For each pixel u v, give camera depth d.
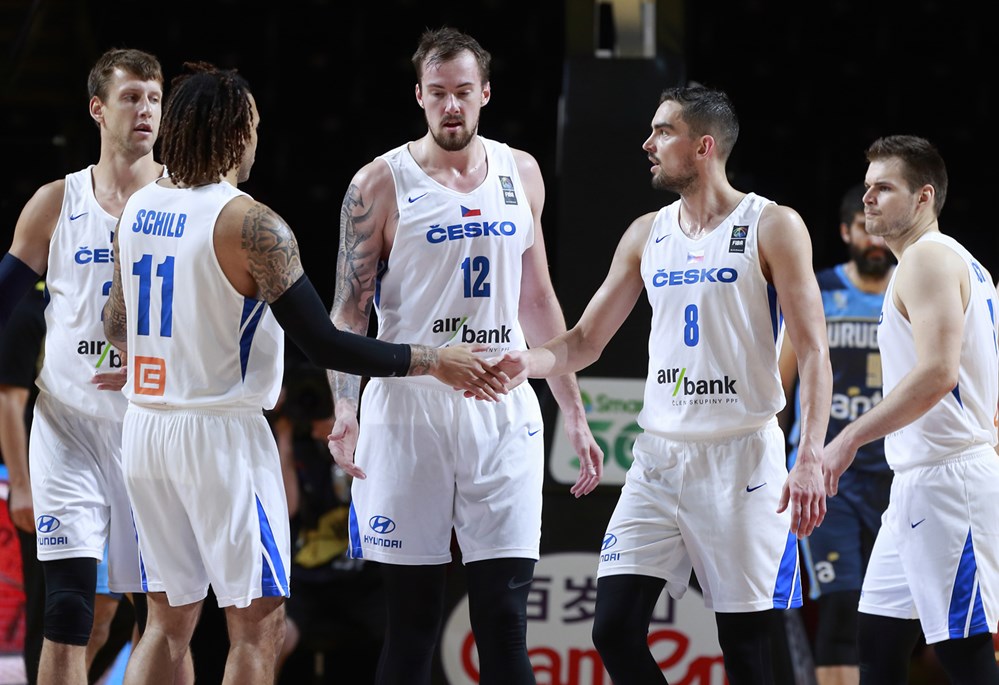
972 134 24.28
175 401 8.83
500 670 9.46
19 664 13.67
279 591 8.96
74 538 10.45
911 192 10.08
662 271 9.65
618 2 14.34
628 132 13.43
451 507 9.81
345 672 15.63
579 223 13.36
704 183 9.62
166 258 8.74
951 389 9.26
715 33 25.03
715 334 9.41
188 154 8.76
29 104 22.75
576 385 10.66
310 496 14.51
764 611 9.40
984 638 9.52
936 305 9.37
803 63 24.91
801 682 13.29
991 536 9.50
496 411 9.80
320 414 14.57
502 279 9.84
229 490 8.77
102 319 10.63
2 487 13.88
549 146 25.06
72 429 10.79
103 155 11.08
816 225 24.11
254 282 8.75
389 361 8.88
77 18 22.80
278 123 24.91
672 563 9.52
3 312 11.02
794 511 9.02
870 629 9.89
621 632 9.35
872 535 13.95
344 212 9.97
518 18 25.41
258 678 8.90
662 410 9.61
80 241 10.88
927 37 24.69
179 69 24.80
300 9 24.95
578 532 12.63
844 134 24.53
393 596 9.77
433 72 9.64
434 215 9.76
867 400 14.20
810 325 9.23
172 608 9.26
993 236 23.72
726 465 9.38
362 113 25.03
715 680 12.40
